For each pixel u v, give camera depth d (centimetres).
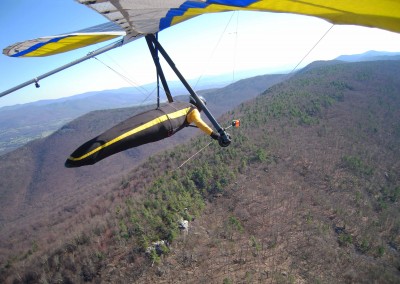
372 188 10656
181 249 7356
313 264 6750
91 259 7756
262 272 6525
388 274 6494
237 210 9000
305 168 11600
